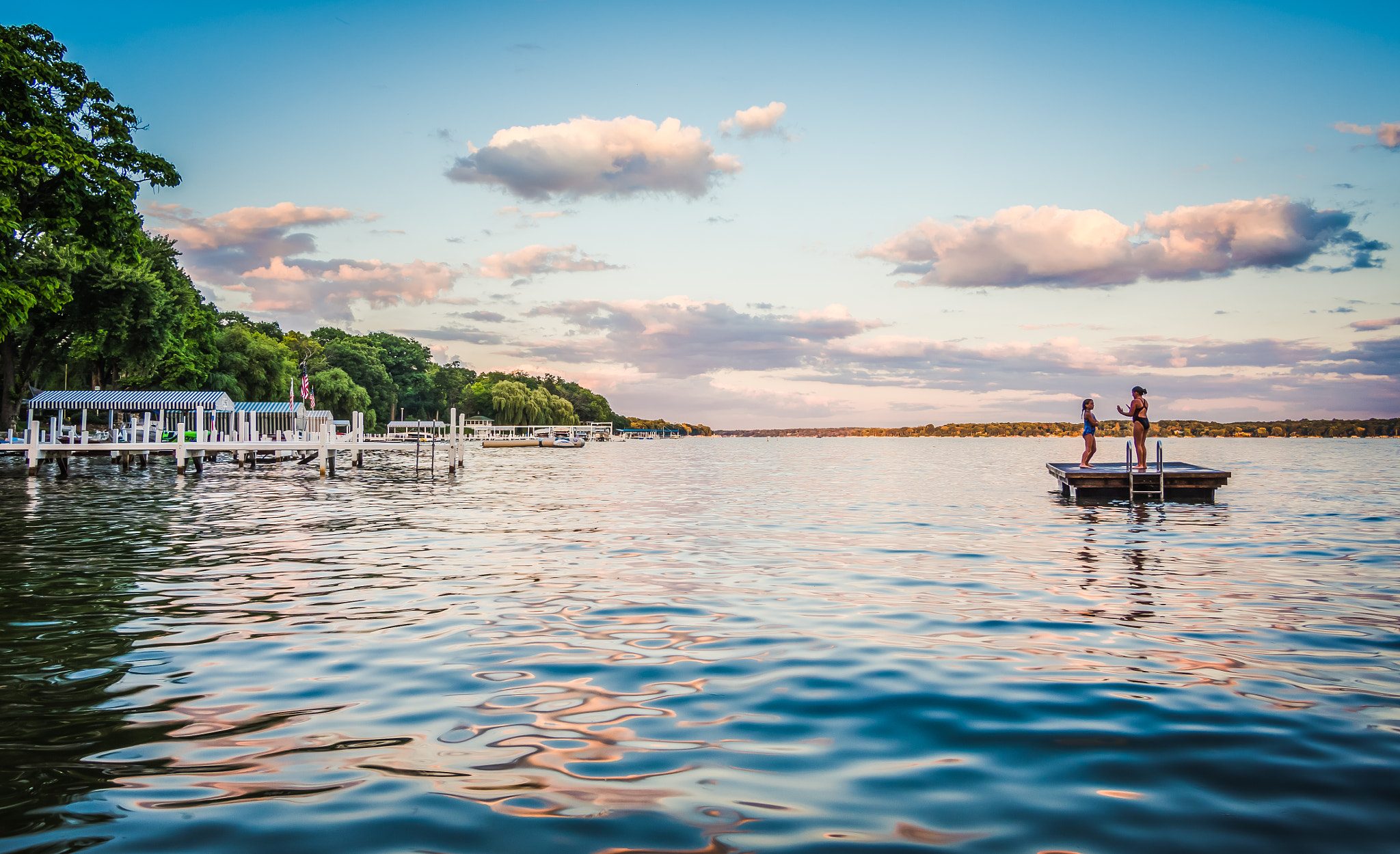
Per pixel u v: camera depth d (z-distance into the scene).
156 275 49.97
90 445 34.81
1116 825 3.71
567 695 5.80
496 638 7.61
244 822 3.78
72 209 29.03
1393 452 98.50
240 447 36.91
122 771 4.40
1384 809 3.88
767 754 4.65
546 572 11.73
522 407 158.88
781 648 7.23
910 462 71.88
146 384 60.69
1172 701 5.65
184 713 5.40
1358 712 5.40
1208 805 3.93
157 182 32.59
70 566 11.98
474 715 5.36
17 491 27.62
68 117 29.50
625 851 3.48
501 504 24.58
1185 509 22.80
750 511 22.48
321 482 34.09
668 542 15.35
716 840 3.58
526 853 3.46
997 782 4.22
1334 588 10.47
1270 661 6.79
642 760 4.54
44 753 4.67
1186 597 9.77
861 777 4.30
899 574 11.60
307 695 5.79
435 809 3.91
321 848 3.52
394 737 4.93
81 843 3.57
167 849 3.51
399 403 147.62
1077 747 4.73
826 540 15.89
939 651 7.12
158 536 15.81
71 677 6.25
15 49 26.70
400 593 9.96
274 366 77.88
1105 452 107.00
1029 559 13.15
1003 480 39.94
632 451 121.25
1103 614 8.80
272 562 12.52
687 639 7.56
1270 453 95.88
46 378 63.94
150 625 8.10
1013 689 5.95
